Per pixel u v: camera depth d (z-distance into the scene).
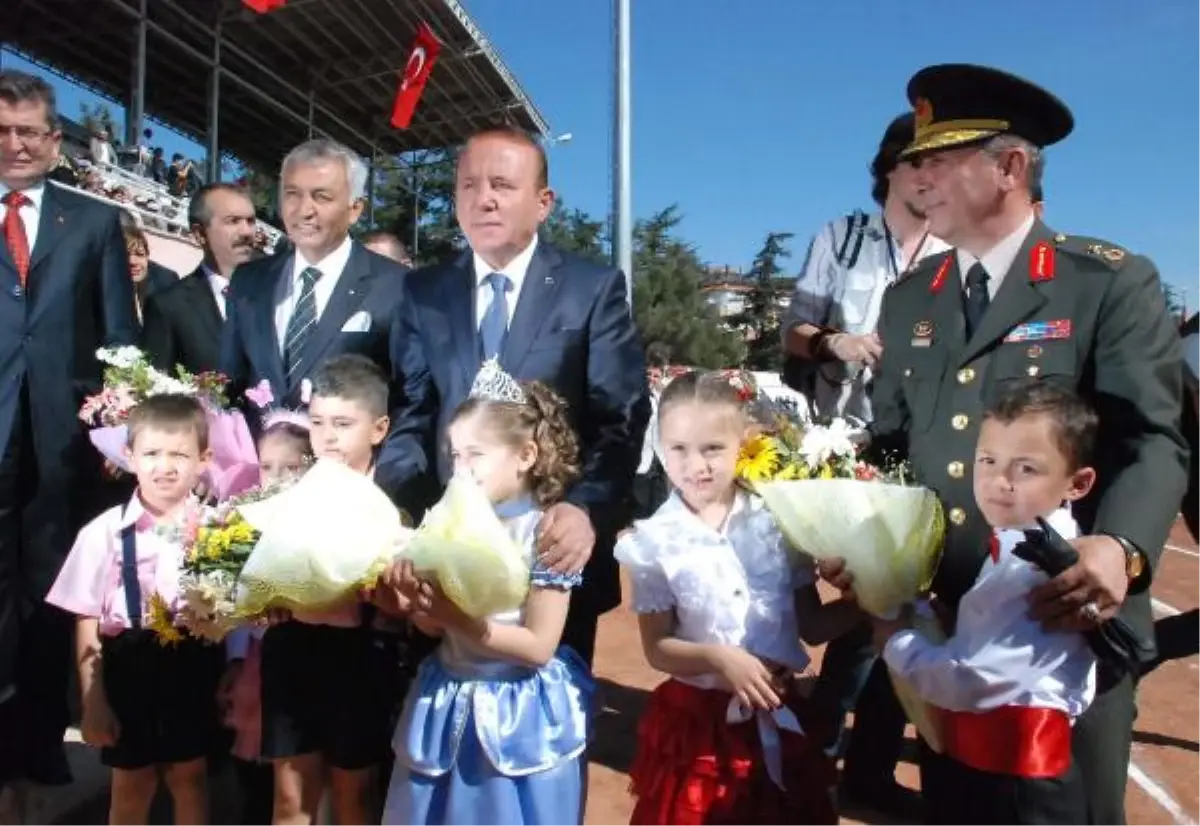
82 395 3.47
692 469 2.42
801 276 4.00
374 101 18.47
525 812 2.33
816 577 2.47
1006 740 1.85
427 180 30.02
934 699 1.91
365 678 2.76
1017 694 1.83
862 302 3.79
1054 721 1.84
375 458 2.89
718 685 2.42
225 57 15.57
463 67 16.86
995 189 2.18
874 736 3.71
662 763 2.45
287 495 2.14
